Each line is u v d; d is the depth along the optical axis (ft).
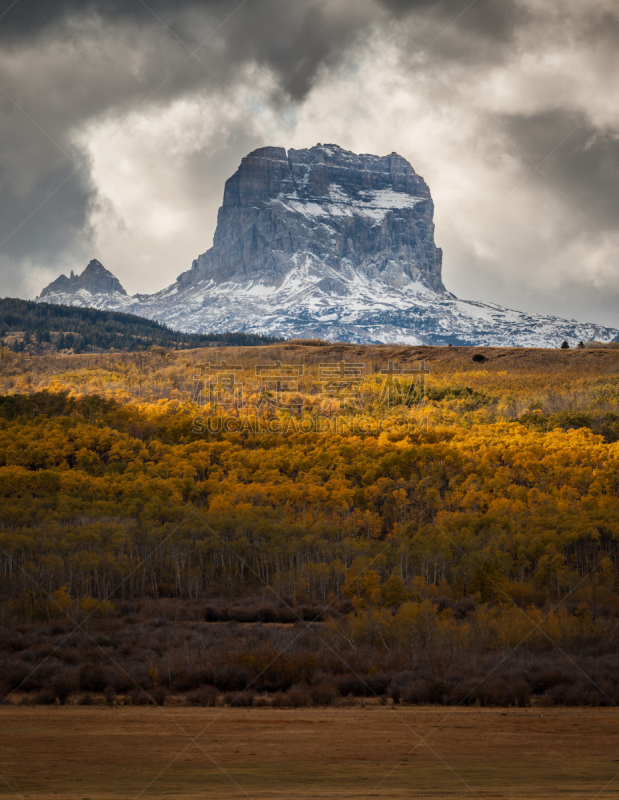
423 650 609.83
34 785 257.96
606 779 268.41
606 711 448.65
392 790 250.37
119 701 498.69
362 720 415.64
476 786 257.55
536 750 326.85
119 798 238.07
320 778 270.26
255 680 538.06
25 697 511.81
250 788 253.44
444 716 430.20
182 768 288.51
